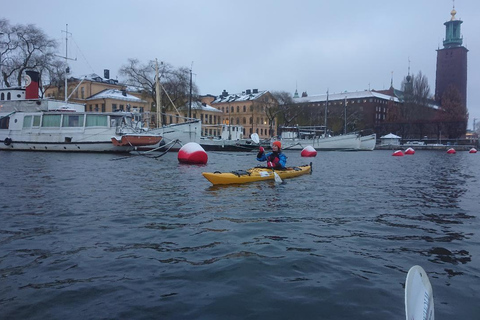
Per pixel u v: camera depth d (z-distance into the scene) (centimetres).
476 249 568
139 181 1301
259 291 409
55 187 1134
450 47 11969
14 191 1049
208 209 836
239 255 525
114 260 501
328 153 4744
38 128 3098
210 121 8925
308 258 515
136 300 385
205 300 386
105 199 944
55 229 653
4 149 3269
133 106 6912
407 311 177
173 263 491
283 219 751
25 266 477
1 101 3259
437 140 8575
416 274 200
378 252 549
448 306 378
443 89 12062
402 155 4331
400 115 9369
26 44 4319
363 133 9469
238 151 4656
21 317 349
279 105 7556
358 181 1441
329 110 8500
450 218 785
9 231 637
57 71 4569
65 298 388
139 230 653
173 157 2741
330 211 838
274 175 1322
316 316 356
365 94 11625
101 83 7294
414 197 1062
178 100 5522
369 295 401
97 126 2961
